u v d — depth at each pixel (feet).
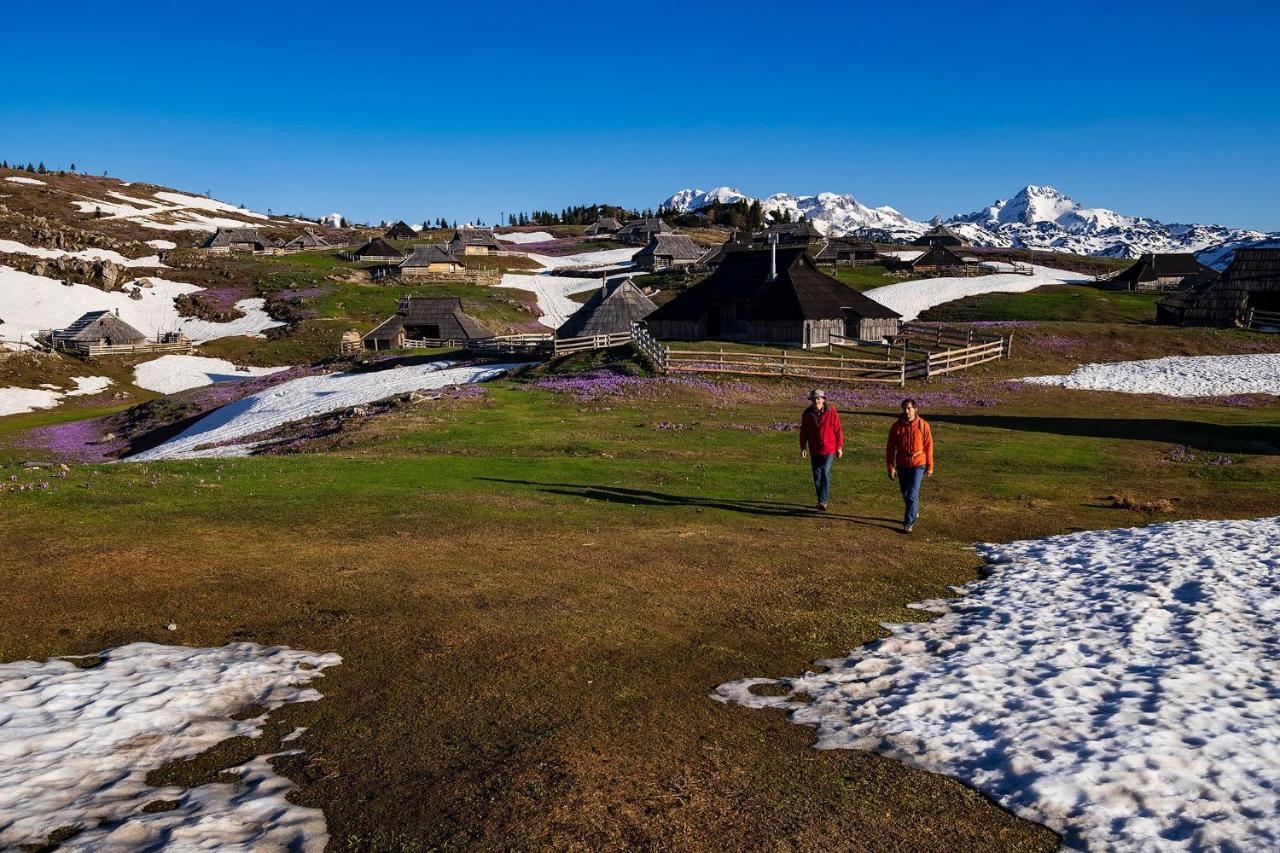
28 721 22.91
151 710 24.18
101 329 268.41
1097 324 217.15
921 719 25.40
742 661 30.32
